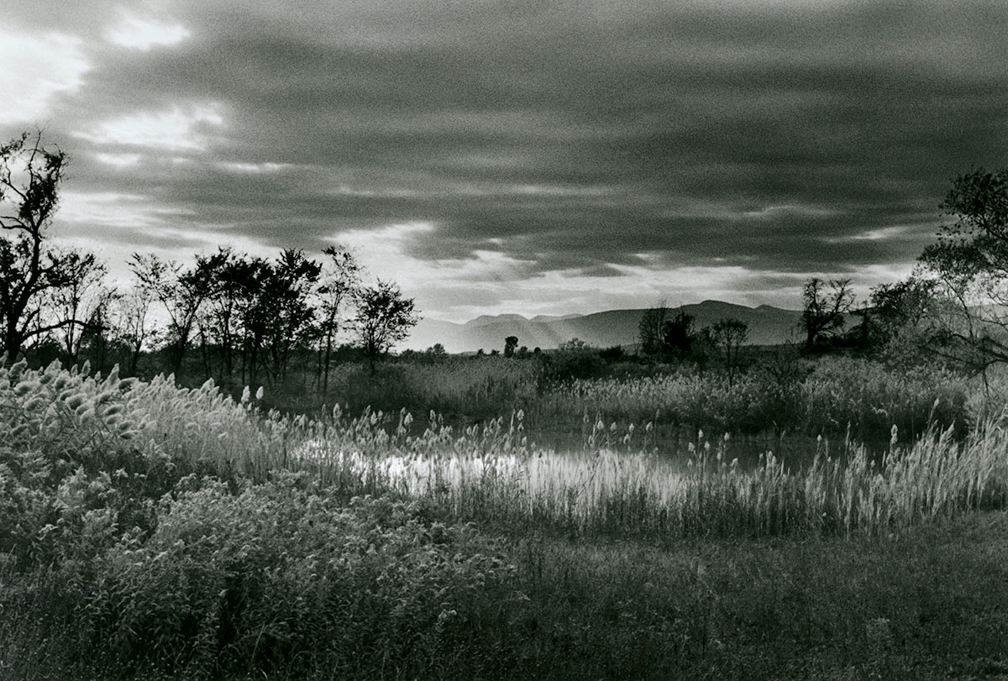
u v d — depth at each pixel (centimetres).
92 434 1323
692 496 1398
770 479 1560
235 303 3256
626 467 1549
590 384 3077
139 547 810
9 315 2753
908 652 766
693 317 5638
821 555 1101
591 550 1158
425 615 755
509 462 1563
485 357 4391
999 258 2039
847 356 4425
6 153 2750
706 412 2553
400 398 2938
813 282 5556
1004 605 878
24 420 1310
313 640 709
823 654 766
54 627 690
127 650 682
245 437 1619
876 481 1396
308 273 3319
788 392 2534
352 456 1570
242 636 704
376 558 798
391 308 3403
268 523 831
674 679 706
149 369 3356
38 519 873
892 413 2323
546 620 820
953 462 1496
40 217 2800
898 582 955
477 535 1032
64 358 3009
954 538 1198
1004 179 2006
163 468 1316
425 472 1559
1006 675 716
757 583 949
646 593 905
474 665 698
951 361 2281
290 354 3403
